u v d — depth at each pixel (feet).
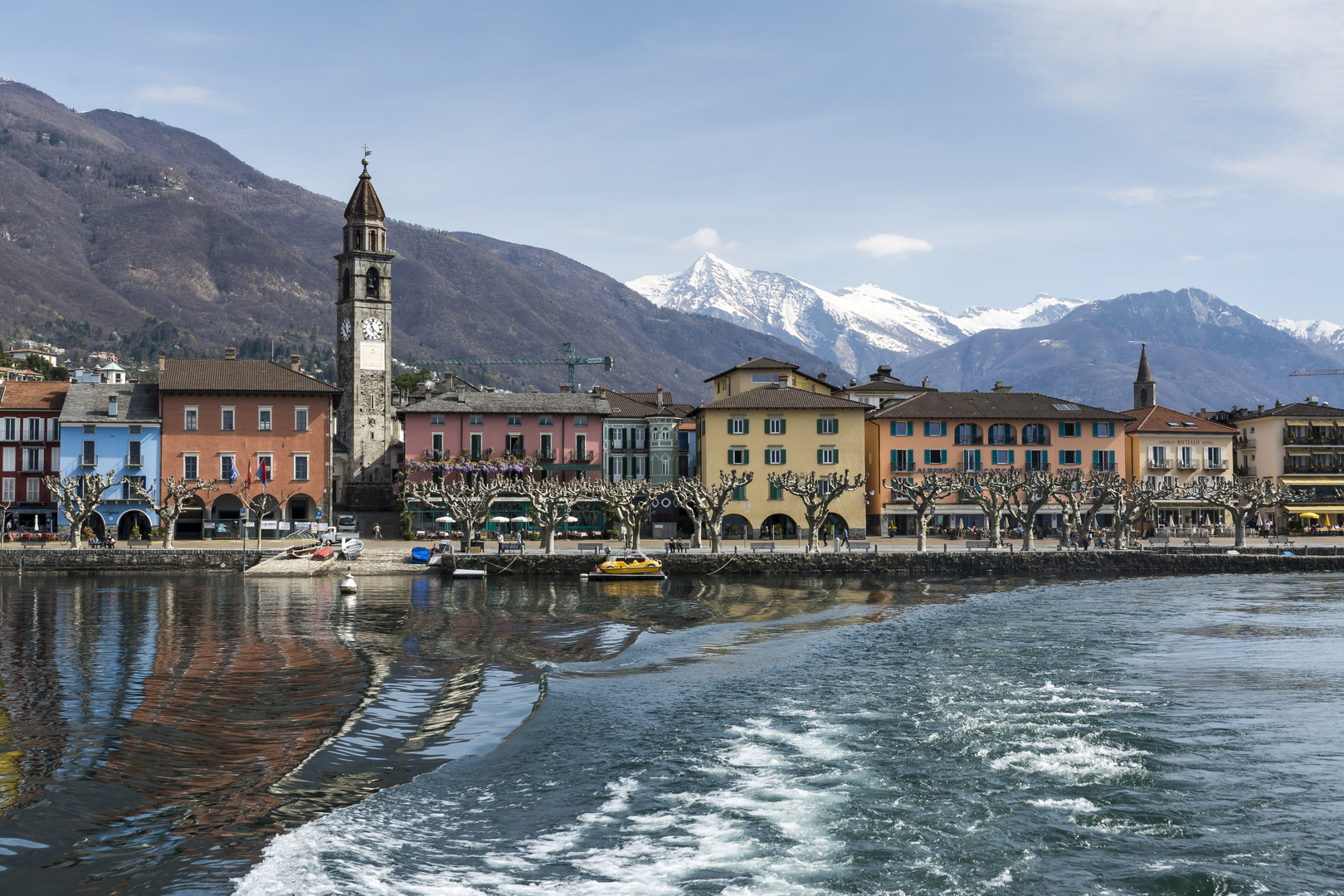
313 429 358.84
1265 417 437.58
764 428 378.94
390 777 94.43
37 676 136.98
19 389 363.97
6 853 72.74
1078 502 354.74
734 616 211.82
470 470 377.09
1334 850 78.54
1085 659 158.40
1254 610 220.84
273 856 73.67
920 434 395.14
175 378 352.49
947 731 112.37
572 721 116.98
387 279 430.61
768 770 97.81
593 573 282.36
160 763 95.71
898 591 264.31
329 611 213.66
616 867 74.49
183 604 222.28
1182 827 83.05
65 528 342.44
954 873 74.13
